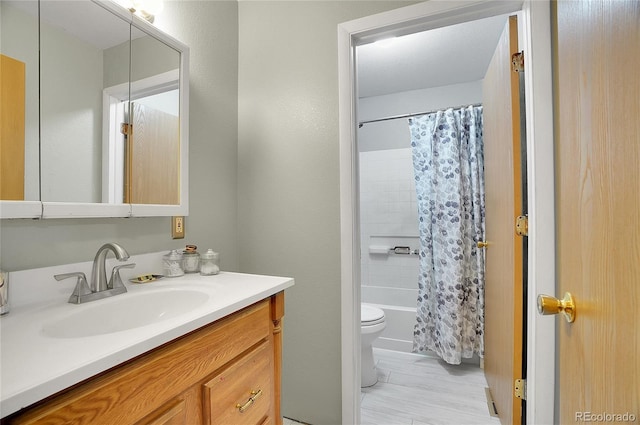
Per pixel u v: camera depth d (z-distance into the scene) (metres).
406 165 2.86
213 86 1.51
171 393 0.63
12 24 0.77
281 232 1.57
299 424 1.50
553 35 1.10
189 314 0.70
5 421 0.41
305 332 1.51
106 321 0.84
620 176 0.48
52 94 0.85
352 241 1.41
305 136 1.52
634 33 0.43
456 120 2.37
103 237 1.02
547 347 1.10
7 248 0.79
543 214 1.11
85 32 0.94
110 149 1.00
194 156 1.40
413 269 2.81
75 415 0.47
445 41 2.01
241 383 0.84
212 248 1.50
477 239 2.22
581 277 0.61
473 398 1.79
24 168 0.79
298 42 1.54
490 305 1.74
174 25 1.30
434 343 2.33
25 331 0.63
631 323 0.44
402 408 1.69
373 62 2.26
